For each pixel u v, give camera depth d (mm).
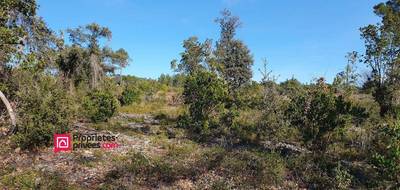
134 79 65875
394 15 22141
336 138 14938
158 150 14547
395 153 8445
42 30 20344
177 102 36156
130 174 11117
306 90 14844
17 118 15977
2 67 17750
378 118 18000
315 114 13359
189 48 32750
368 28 21797
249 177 11172
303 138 13875
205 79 17156
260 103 17062
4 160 12609
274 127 16203
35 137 13773
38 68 16938
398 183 8562
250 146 15766
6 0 16141
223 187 10281
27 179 10406
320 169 11859
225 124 18047
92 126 19219
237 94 20875
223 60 35219
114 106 21953
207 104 17219
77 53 38406
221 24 38156
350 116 13406
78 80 38938
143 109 30797
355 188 10703
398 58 21625
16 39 16203
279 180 11008
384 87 21766
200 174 11406
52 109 14602
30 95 14859
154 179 10953
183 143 15672
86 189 10203
